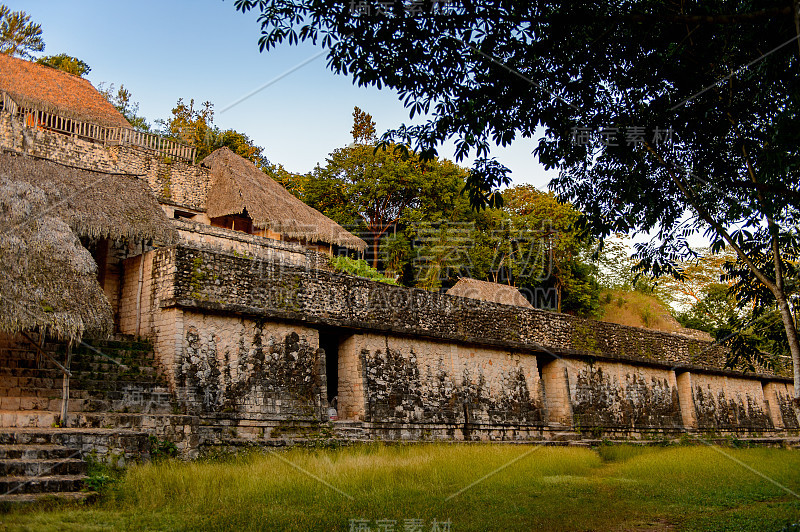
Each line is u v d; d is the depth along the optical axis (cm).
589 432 2284
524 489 1191
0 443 942
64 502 852
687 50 989
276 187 2733
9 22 3366
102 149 2336
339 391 1736
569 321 2367
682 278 1212
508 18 916
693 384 2841
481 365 2045
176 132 3719
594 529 880
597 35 976
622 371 2522
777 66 948
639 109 1062
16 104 2194
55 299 1134
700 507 1065
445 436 1859
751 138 1074
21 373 1239
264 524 799
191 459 1236
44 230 1245
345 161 3441
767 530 848
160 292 1456
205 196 2602
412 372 1836
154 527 760
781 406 3319
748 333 1401
